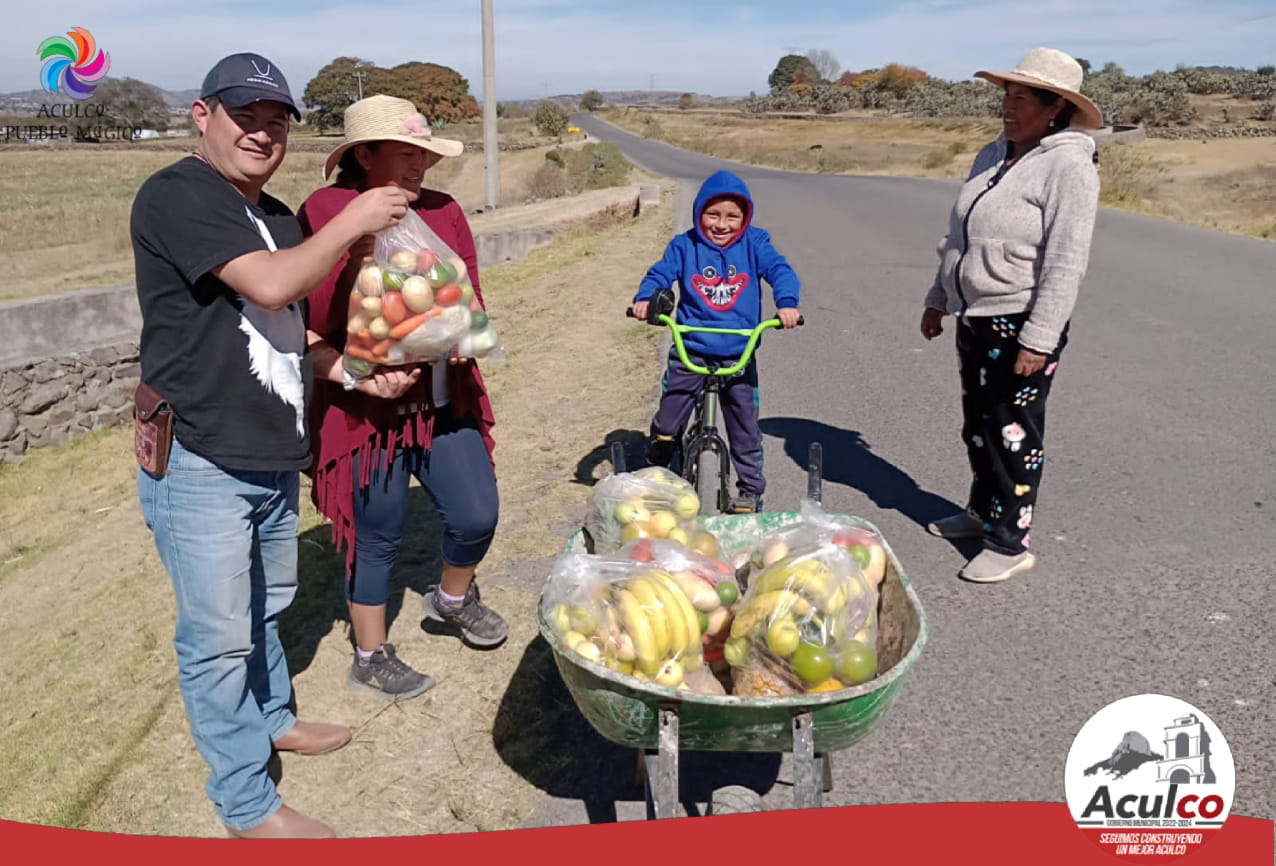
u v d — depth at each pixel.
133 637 4.88
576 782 3.44
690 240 4.80
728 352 4.74
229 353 2.86
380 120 3.33
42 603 5.73
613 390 7.95
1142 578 4.66
